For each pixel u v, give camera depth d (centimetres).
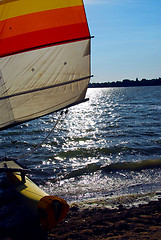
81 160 1437
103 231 519
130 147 1695
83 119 3619
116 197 886
